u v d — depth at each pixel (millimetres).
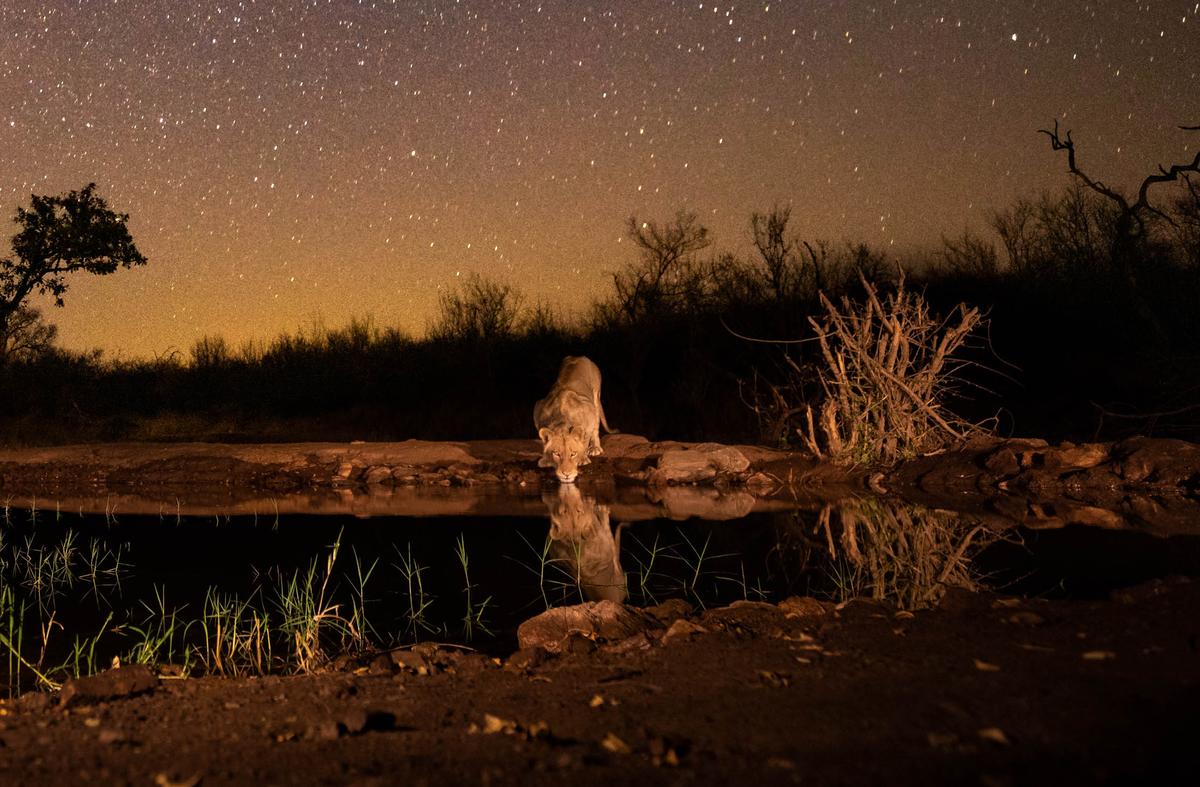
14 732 3582
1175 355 13180
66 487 13805
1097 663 3801
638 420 18453
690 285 22016
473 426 20203
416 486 13250
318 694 4125
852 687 3711
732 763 2930
